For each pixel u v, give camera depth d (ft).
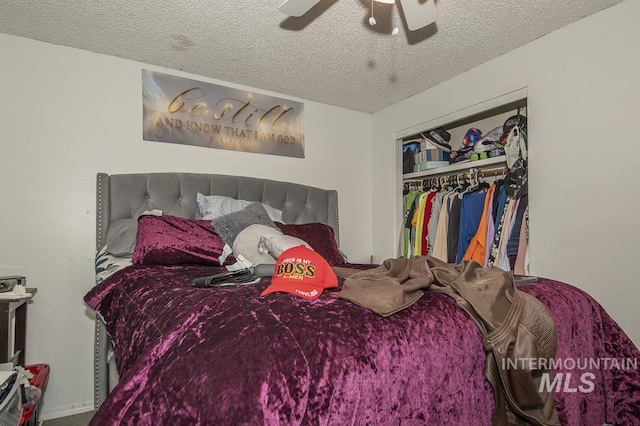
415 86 9.39
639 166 5.65
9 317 5.47
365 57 7.85
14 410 4.01
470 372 3.12
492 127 9.60
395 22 6.51
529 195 7.16
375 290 3.38
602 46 6.13
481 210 8.43
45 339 6.92
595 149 6.18
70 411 7.02
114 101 7.76
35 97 7.04
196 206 8.28
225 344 2.47
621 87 5.88
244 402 2.15
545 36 6.95
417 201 9.92
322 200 10.15
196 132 8.64
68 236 7.22
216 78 8.87
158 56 7.80
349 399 2.47
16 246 6.79
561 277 6.59
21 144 6.89
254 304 3.01
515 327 3.22
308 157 10.30
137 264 6.22
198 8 6.12
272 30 6.79
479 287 3.56
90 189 7.45
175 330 2.80
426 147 10.15
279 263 3.76
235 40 7.13
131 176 7.70
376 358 2.66
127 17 6.36
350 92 9.78
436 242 9.09
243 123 9.28
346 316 2.88
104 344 6.76
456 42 7.22
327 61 8.02
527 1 5.91
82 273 7.29
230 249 6.75
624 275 5.78
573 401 3.72
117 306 4.90
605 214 6.03
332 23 6.55
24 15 6.28
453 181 9.51
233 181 8.82
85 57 7.51
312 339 2.56
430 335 2.99
